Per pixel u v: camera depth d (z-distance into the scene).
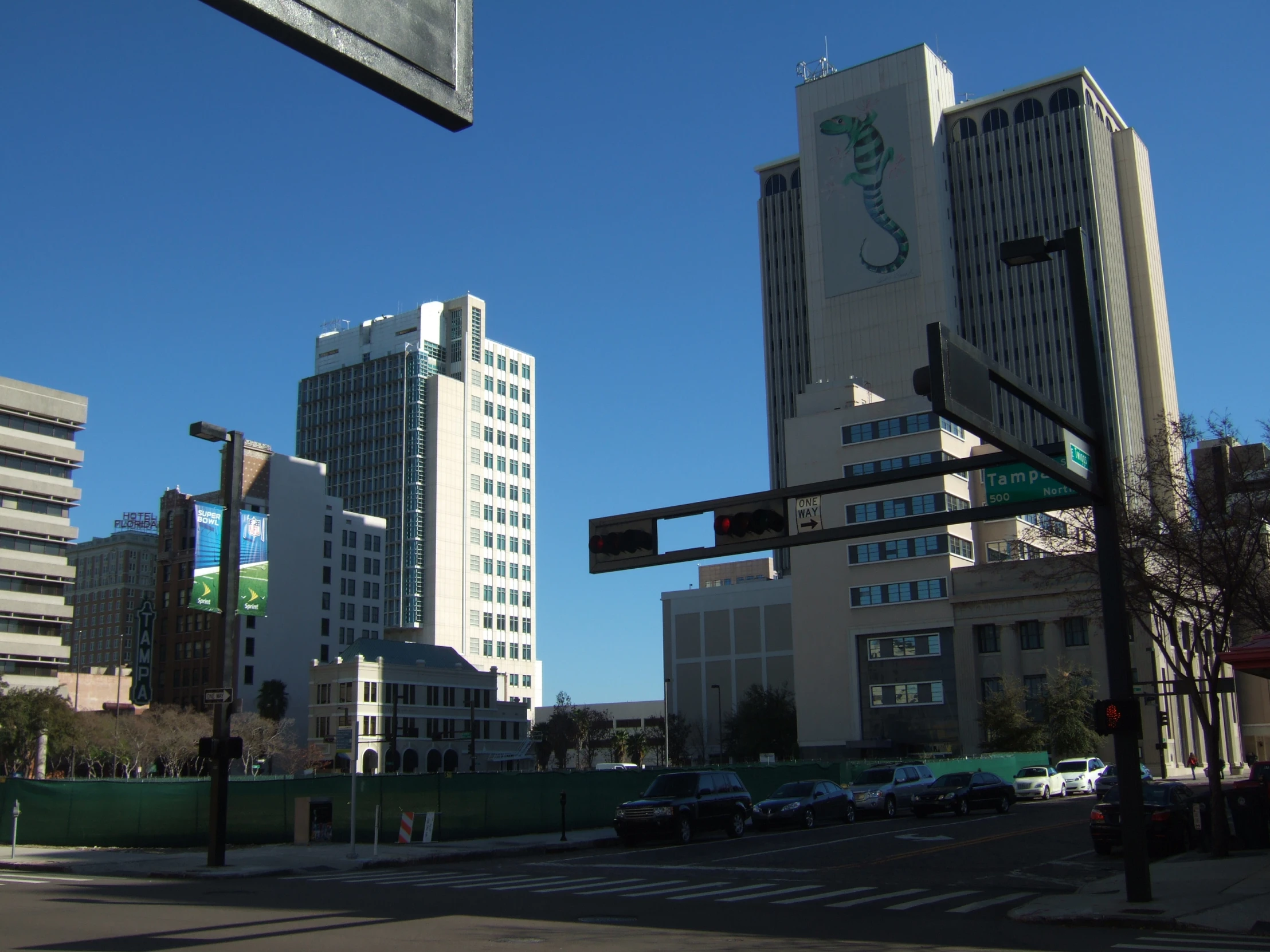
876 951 13.04
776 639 135.00
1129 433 137.00
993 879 21.92
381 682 119.56
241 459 29.77
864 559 94.25
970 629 88.38
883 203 147.25
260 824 33.97
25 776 84.25
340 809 33.97
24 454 122.06
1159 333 148.12
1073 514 37.69
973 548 94.56
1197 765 71.81
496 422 187.88
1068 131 145.88
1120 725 17.48
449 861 28.83
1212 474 30.44
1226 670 81.44
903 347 142.25
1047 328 141.62
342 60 3.28
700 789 33.22
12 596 116.62
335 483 181.88
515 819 35.91
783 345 168.62
